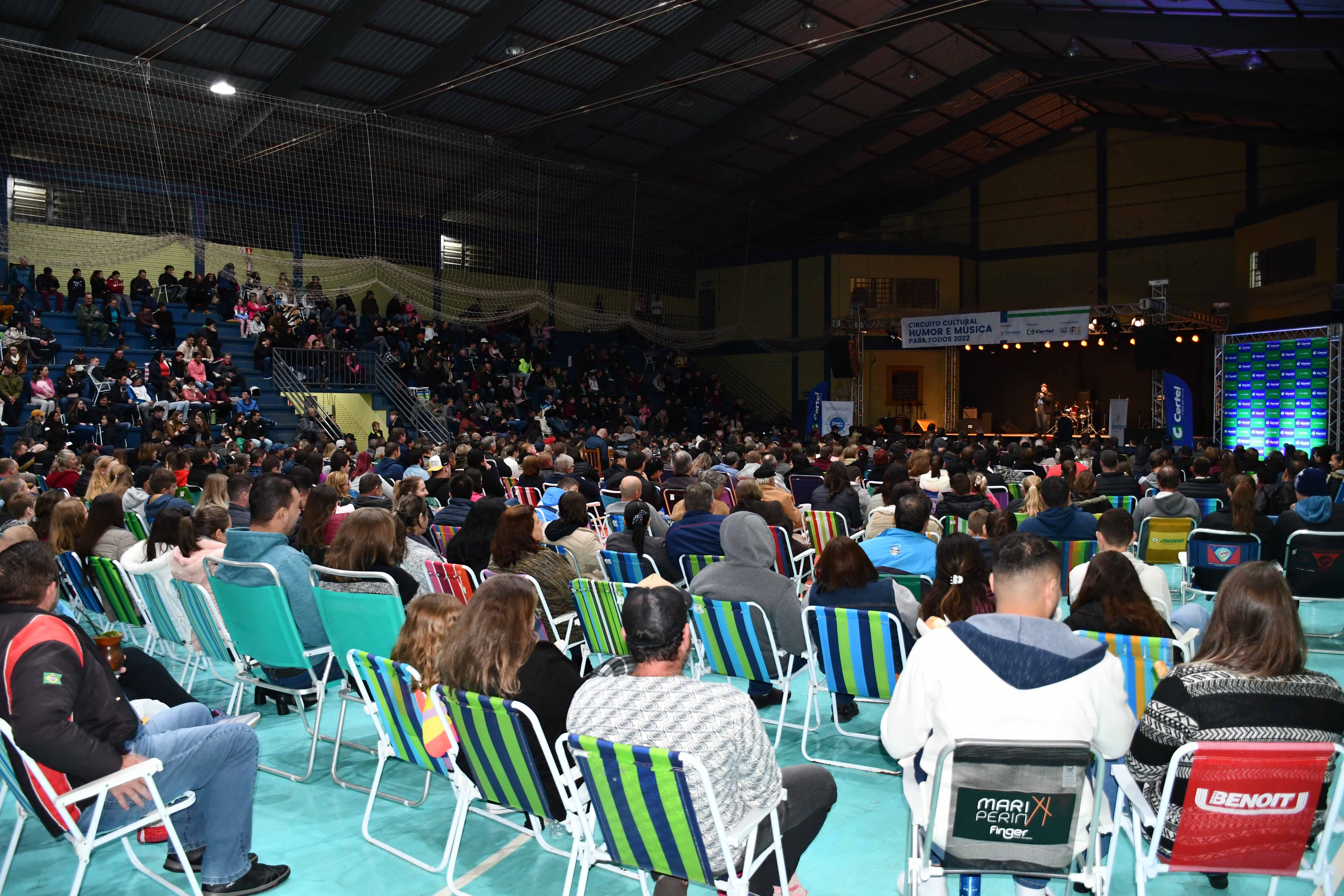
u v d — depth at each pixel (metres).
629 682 2.65
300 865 3.72
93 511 6.15
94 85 17.97
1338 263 21.20
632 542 6.46
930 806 2.55
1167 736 2.72
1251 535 6.62
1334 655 6.69
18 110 18.06
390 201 24.56
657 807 2.49
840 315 30.31
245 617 4.39
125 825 3.22
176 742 3.31
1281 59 19.27
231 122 20.12
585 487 10.60
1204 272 27.58
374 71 19.86
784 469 12.20
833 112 25.25
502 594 3.15
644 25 20.00
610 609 5.08
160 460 12.62
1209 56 20.27
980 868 2.57
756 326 31.84
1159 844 2.70
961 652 2.62
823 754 4.86
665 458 16.97
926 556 5.55
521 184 25.81
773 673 4.71
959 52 23.36
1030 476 8.98
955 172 31.30
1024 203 30.75
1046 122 28.95
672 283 32.34
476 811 3.87
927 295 30.61
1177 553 7.40
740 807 2.62
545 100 22.34
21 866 3.78
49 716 2.81
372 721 5.32
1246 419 23.94
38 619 2.98
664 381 30.28
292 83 18.83
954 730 2.60
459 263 26.55
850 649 4.32
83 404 16.83
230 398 19.00
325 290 23.78
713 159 26.94
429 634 3.43
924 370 31.03
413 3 17.92
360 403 22.92
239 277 22.38
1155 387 22.36
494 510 5.92
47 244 19.59
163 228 21.08
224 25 17.28
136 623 5.77
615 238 30.03
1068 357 30.67
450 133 22.64
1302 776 2.50
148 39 17.30
